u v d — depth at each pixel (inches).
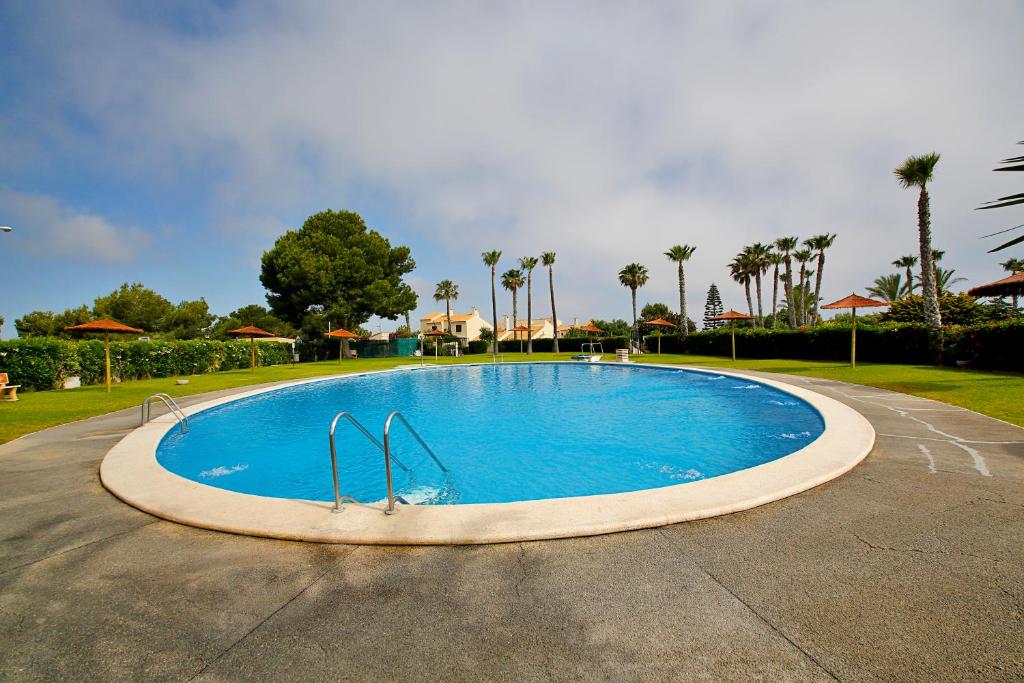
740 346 1187.9
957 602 104.2
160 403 498.6
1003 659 85.6
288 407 525.0
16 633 101.7
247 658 92.1
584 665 87.6
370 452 329.7
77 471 233.1
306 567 128.9
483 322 2810.0
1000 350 619.8
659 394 574.2
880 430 280.5
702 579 116.9
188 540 148.9
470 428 399.2
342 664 89.7
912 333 775.1
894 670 83.7
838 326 965.8
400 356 1900.8
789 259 1610.5
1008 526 144.7
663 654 89.9
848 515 155.3
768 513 158.1
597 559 128.7
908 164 756.6
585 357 1245.7
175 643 97.4
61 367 669.9
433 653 92.0
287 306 1615.4
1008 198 163.8
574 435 364.2
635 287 1862.7
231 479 272.2
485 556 132.1
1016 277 596.1
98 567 131.5
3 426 362.6
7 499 191.3
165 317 1898.4
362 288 1676.9
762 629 96.6
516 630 98.7
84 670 89.7
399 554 135.0
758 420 393.4
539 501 166.7
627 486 248.5
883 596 107.3
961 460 217.5
